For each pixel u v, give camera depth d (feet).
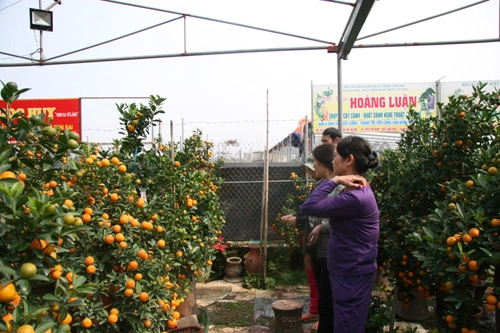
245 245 19.17
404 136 11.05
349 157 6.95
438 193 9.33
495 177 6.29
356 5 9.69
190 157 15.94
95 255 6.55
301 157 21.36
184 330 9.24
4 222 3.69
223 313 13.67
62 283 4.70
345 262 6.74
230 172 20.40
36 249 3.86
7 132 4.42
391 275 9.68
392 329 9.06
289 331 10.36
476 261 5.73
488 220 6.05
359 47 12.71
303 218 10.42
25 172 4.77
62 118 25.17
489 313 10.94
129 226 7.14
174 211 9.96
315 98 24.64
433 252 6.48
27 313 3.60
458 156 8.89
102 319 6.23
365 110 24.70
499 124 8.11
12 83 4.64
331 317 8.80
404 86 24.57
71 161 6.75
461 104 8.89
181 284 9.89
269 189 20.02
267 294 15.79
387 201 10.11
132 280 6.57
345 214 6.58
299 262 17.85
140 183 9.42
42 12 13.80
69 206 4.80
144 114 9.70
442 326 8.77
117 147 10.34
